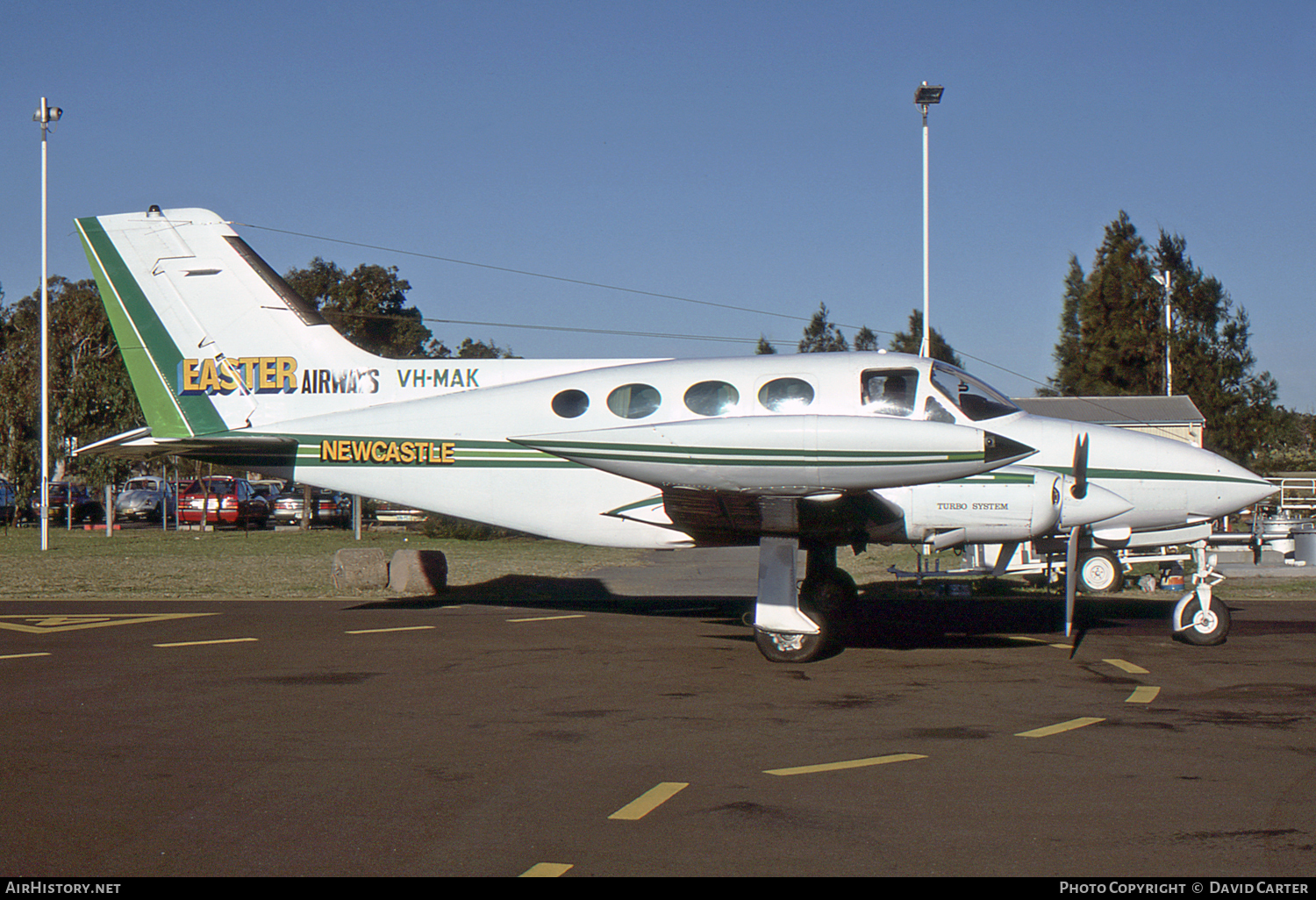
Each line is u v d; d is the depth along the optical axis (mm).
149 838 4504
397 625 11391
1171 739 6172
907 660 9164
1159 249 47844
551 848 4359
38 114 24219
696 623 11641
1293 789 5152
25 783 5316
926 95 21703
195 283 12250
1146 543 14102
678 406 10648
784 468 8703
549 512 11383
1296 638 10328
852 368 10484
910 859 4219
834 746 6043
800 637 8922
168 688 7828
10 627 11133
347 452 11727
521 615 12375
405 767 5621
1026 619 11914
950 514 10023
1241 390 41156
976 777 5371
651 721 6730
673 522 10172
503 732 6438
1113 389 47375
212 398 12164
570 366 11766
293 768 5609
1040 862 4172
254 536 29453
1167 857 4219
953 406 10539
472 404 11523
